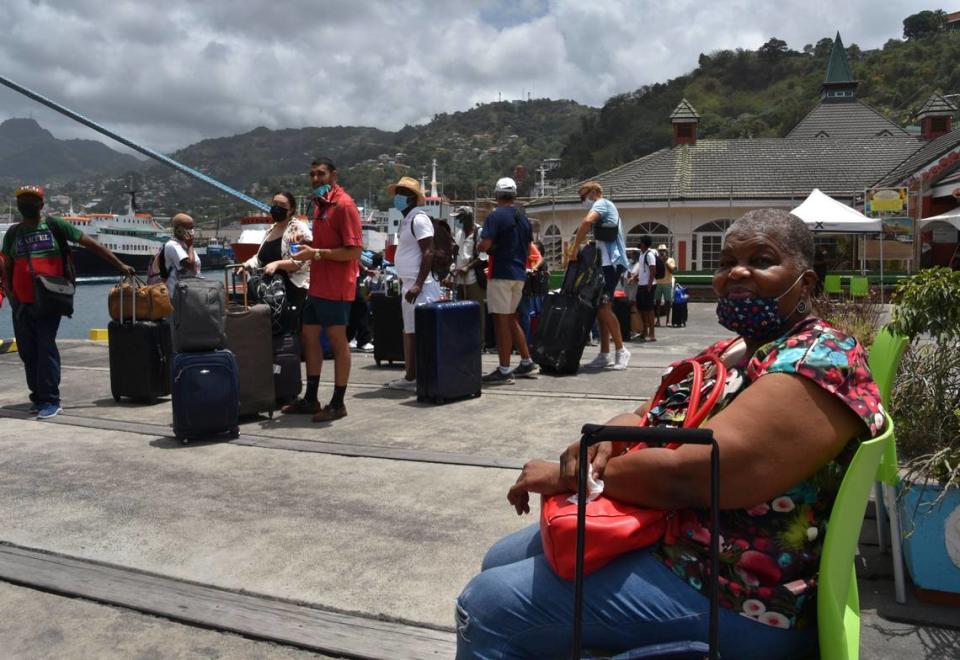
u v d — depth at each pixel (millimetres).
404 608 3117
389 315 9344
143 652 2861
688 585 1817
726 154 38688
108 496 4504
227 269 7129
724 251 2029
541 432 5809
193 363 5590
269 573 3453
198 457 5305
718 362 2012
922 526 2996
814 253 2027
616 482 1863
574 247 8414
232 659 2812
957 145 28672
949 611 3008
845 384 1748
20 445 5719
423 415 6453
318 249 6180
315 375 6555
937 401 3266
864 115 46312
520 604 1868
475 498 4375
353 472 4895
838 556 1708
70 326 20906
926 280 3135
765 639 1792
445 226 8016
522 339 8070
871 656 2713
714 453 1671
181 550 3713
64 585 3361
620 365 8805
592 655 1839
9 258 6672
